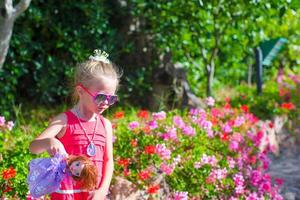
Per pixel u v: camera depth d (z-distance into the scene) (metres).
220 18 9.60
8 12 6.31
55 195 3.76
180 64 9.71
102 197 3.81
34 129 6.99
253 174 6.83
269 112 9.59
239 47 10.44
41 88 8.77
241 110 8.67
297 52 12.96
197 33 9.58
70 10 8.96
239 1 9.20
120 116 7.18
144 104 9.35
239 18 9.38
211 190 6.22
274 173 8.08
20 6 6.41
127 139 6.31
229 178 6.56
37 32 8.93
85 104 3.83
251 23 9.66
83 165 3.61
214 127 7.48
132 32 9.48
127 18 9.46
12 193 5.05
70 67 8.83
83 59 8.82
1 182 5.08
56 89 8.84
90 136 3.86
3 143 6.04
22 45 8.44
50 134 3.75
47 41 8.92
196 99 9.43
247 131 7.86
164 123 6.98
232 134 7.68
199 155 6.50
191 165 6.27
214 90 10.80
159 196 5.83
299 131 9.96
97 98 3.72
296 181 7.77
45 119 8.27
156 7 9.35
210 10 9.17
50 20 8.81
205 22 9.61
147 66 9.46
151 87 9.38
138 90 9.37
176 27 9.51
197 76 10.50
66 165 3.64
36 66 8.70
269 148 8.83
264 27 11.57
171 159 6.21
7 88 8.27
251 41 9.90
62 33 8.73
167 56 9.52
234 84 11.64
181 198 5.69
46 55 8.86
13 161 5.36
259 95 10.56
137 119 7.62
